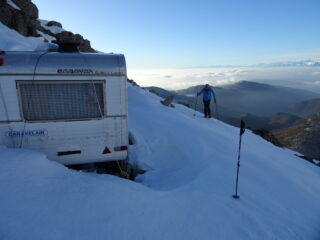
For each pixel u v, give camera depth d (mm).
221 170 5777
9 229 2617
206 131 9086
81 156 4938
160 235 3043
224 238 3273
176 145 7051
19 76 4309
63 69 4473
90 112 4809
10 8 17547
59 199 3238
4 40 12719
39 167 3787
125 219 3156
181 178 5375
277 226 3889
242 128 4520
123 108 4984
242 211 4059
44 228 2732
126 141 5156
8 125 4434
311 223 4277
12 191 3176
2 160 3723
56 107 4602
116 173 5520
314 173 8055
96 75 4660
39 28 21688
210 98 13500
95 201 3346
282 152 10992
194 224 3408
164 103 14531
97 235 2799
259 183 5465
